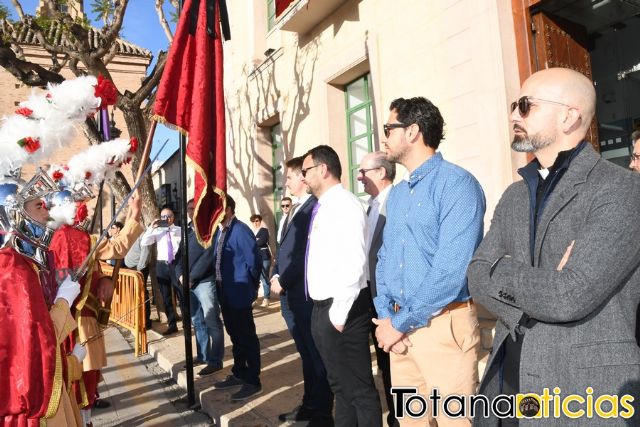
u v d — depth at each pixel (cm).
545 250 148
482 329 389
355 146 745
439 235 196
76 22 779
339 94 771
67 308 218
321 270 247
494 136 458
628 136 577
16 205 201
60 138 218
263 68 966
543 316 138
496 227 174
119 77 1880
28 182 212
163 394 445
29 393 176
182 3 383
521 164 451
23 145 202
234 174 1127
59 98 216
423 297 190
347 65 700
